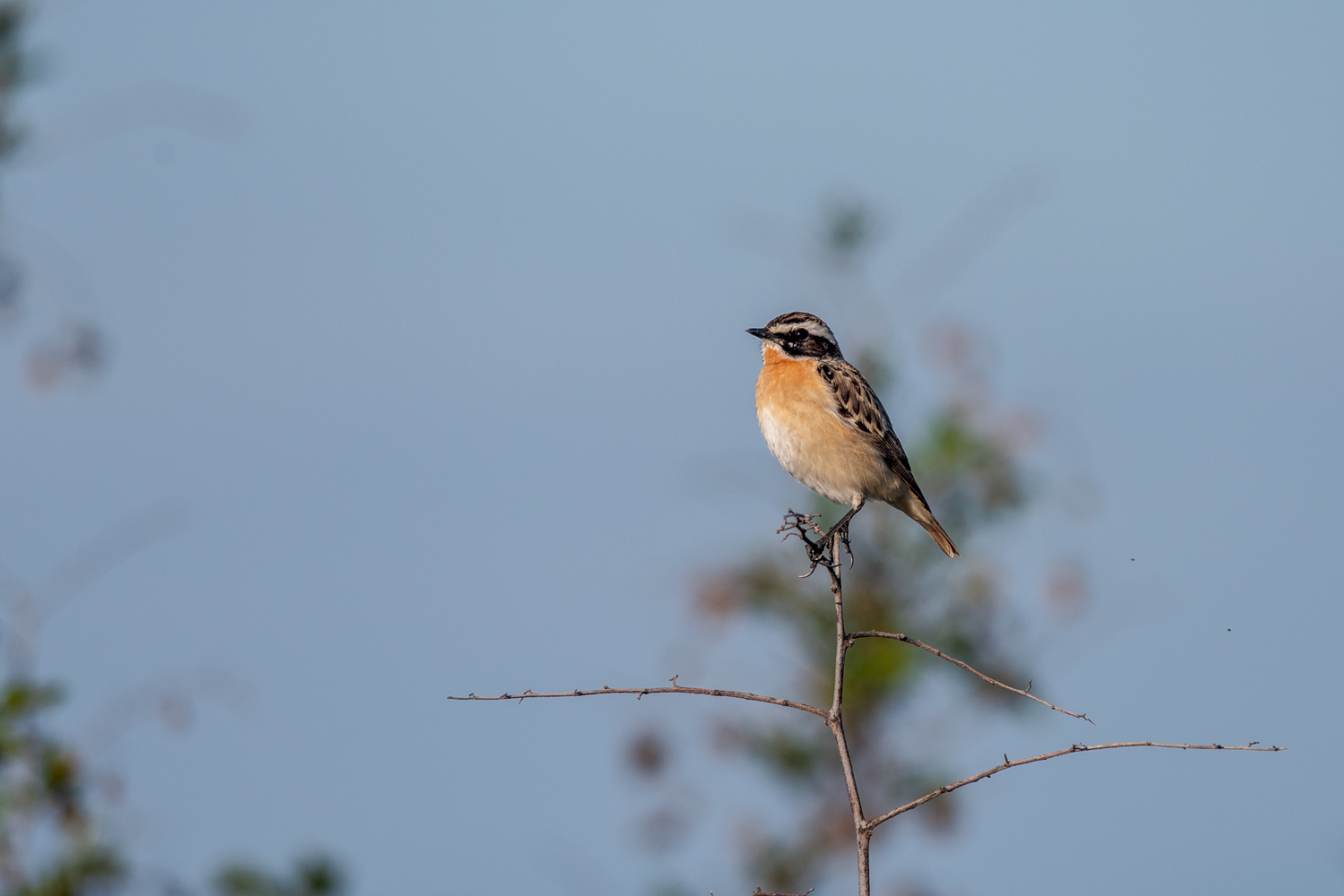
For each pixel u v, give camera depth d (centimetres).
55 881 902
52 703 938
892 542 1312
